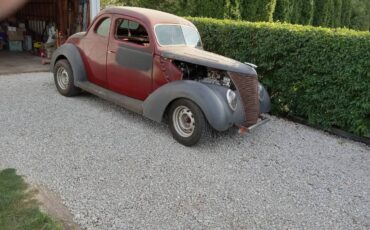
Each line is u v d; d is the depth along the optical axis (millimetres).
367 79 4867
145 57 4734
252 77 4457
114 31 5105
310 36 5367
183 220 2842
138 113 4871
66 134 4355
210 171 3727
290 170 3928
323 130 5512
